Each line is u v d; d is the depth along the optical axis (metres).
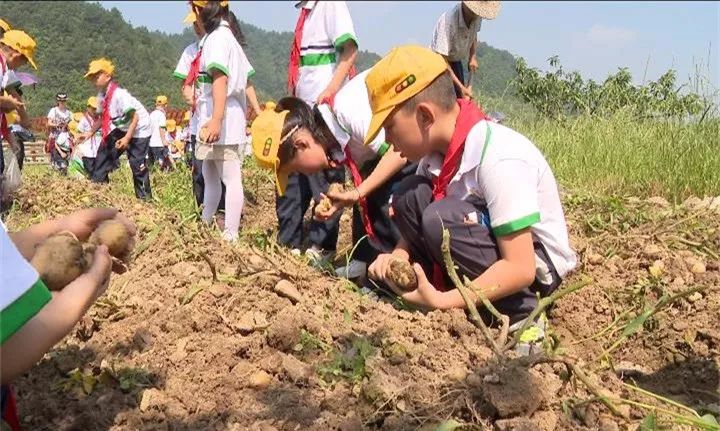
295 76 5.03
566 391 2.41
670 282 3.77
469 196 3.03
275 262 3.49
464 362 2.54
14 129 7.72
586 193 5.55
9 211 6.16
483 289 2.81
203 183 6.12
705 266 4.05
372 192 4.01
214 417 2.34
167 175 10.13
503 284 2.82
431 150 3.01
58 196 6.51
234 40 5.10
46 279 1.85
